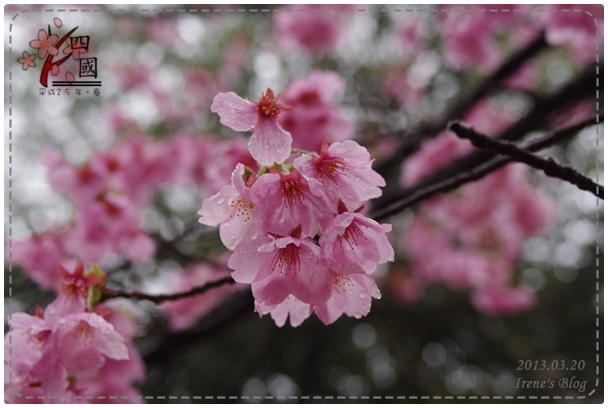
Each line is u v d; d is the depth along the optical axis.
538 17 3.65
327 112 2.23
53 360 1.39
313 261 1.02
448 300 6.92
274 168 1.13
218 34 5.16
